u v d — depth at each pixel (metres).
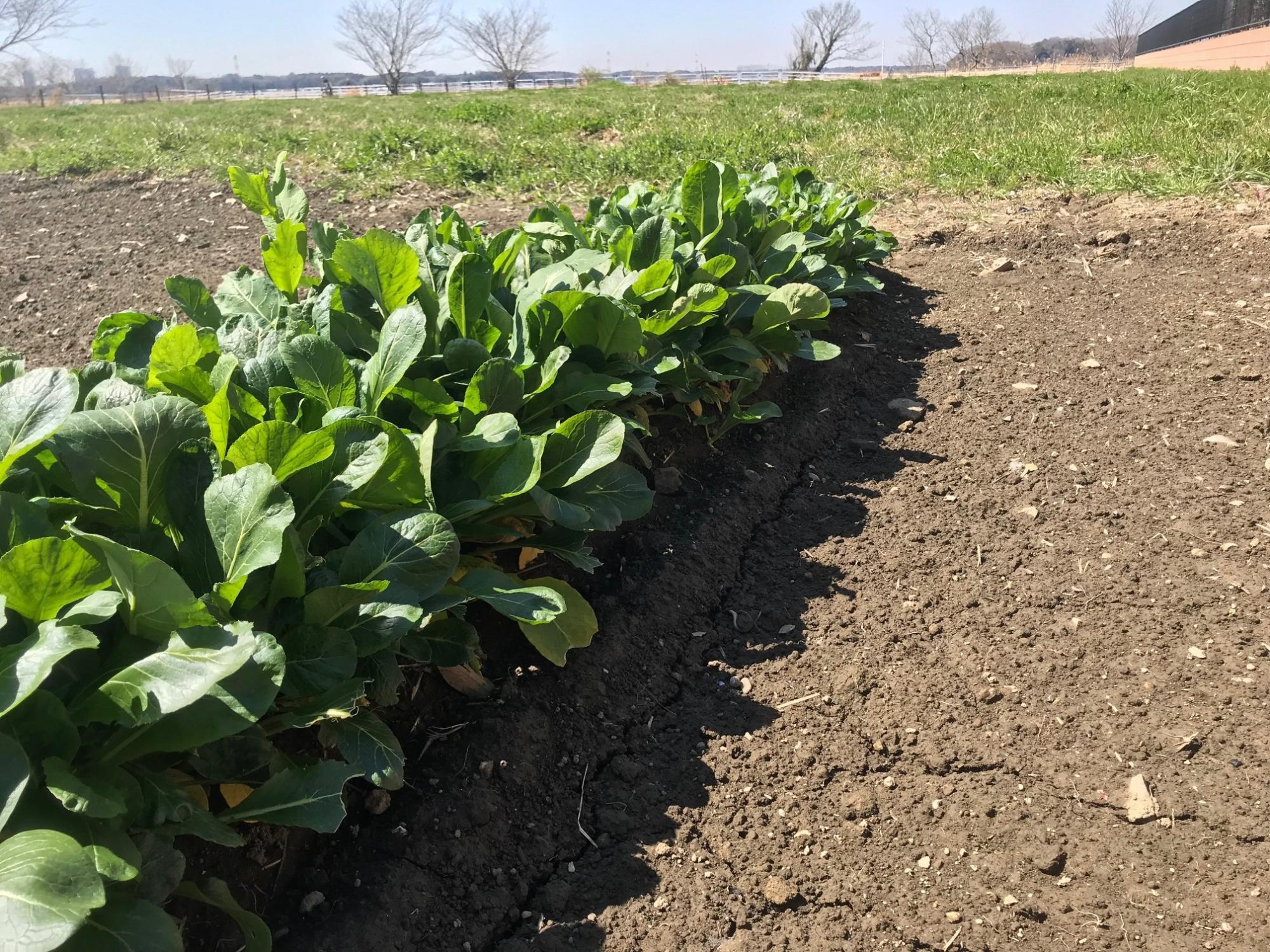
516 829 2.38
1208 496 3.72
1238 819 2.33
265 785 1.91
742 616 3.26
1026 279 6.12
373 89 66.56
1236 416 4.27
